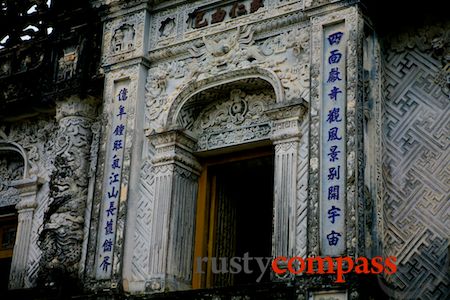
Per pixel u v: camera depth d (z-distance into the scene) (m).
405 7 16.89
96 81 19.50
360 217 14.75
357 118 15.39
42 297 17.89
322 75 16.09
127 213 17.58
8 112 21.00
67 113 19.83
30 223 20.11
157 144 17.92
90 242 17.72
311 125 15.82
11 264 19.94
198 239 17.70
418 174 15.84
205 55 18.12
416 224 15.53
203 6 18.59
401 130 16.31
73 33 20.66
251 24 17.70
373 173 15.59
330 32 16.41
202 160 18.33
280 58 17.11
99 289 17.17
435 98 16.22
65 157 19.28
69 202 18.78
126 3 19.53
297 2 17.23
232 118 17.91
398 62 16.88
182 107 18.11
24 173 20.81
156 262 16.91
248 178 18.88
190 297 15.79
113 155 18.27
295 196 15.84
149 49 18.95
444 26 16.59
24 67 21.27
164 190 17.47
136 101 18.44
